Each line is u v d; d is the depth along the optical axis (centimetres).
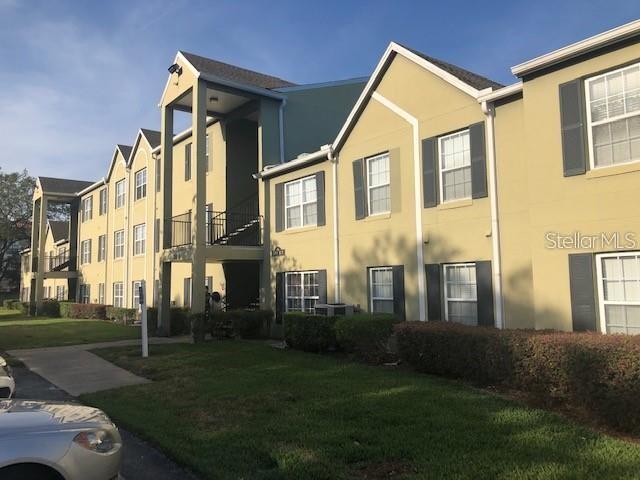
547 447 538
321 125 2003
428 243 1203
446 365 910
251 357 1214
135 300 2791
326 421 654
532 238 948
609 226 845
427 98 1221
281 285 1695
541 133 940
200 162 1730
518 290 1010
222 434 619
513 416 653
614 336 684
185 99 1930
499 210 1052
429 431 602
